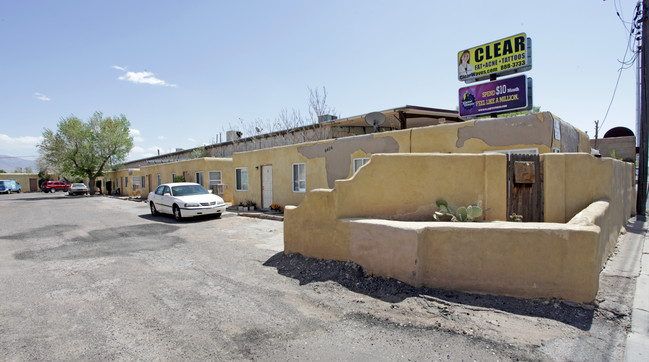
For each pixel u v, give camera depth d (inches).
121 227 491.2
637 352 131.2
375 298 189.5
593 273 167.6
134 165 1978.3
